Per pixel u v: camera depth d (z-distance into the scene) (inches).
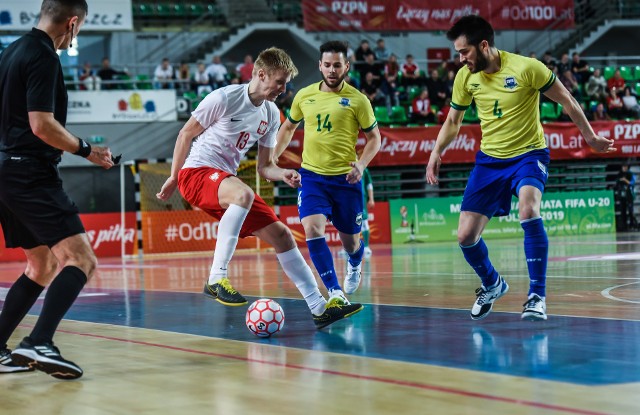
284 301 428.1
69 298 222.8
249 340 296.7
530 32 1398.9
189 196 321.7
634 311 345.1
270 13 1354.6
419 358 246.8
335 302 322.7
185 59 1309.1
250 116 317.4
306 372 228.1
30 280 243.3
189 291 503.5
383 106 1164.5
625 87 1261.1
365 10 1242.0
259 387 208.5
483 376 215.9
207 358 257.4
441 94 1191.6
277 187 1118.4
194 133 316.2
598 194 1226.6
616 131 1190.9
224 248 304.5
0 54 231.1
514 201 1189.1
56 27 227.0
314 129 371.2
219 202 312.0
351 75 1203.9
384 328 315.3
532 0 1290.6
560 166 1218.6
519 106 323.6
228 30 1302.9
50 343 219.8
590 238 1063.6
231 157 323.6
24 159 223.5
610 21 1414.9
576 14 1424.7
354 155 376.8
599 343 265.7
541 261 322.0
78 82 1047.0
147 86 1143.6
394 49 1382.9
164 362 251.8
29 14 1030.4
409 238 1140.5
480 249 327.6
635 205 1280.8
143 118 1055.6
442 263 686.5
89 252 230.2
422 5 1256.2
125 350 278.5
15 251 989.2
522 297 408.5
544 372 219.5
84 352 275.9
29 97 216.4
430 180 351.9
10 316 241.6
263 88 311.3
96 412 186.9
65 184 1067.3
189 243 1043.9
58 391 211.9
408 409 180.1
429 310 367.6
